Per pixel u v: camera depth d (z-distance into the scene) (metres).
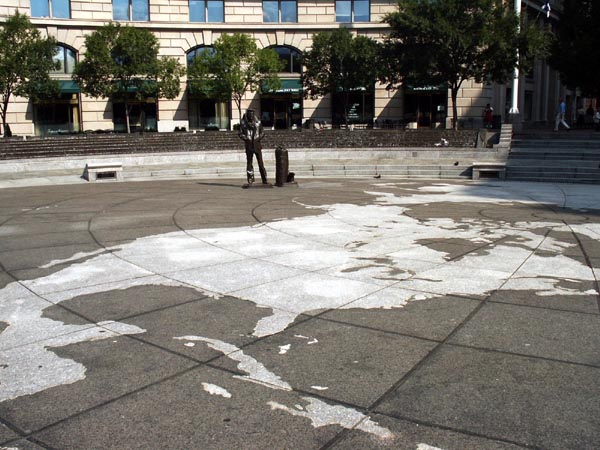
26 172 21.88
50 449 3.50
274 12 44.12
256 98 44.31
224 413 3.91
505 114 45.88
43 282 6.96
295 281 6.96
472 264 7.82
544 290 6.63
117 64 36.25
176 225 10.66
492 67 32.25
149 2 42.47
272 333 5.32
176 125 43.44
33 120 40.75
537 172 21.44
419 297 6.35
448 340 5.13
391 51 33.34
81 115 41.84
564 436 3.60
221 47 37.62
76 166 23.80
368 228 10.50
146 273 7.33
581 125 44.09
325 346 5.02
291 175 18.06
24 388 4.27
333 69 38.03
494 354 4.82
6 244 9.02
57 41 38.44
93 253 8.40
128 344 5.08
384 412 3.91
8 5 39.03
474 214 12.32
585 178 20.59
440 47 31.44
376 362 4.69
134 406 4.01
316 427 3.73
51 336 5.27
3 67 32.31
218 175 22.81
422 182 20.19
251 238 9.50
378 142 30.02
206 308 6.01
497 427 3.71
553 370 4.52
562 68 35.44
